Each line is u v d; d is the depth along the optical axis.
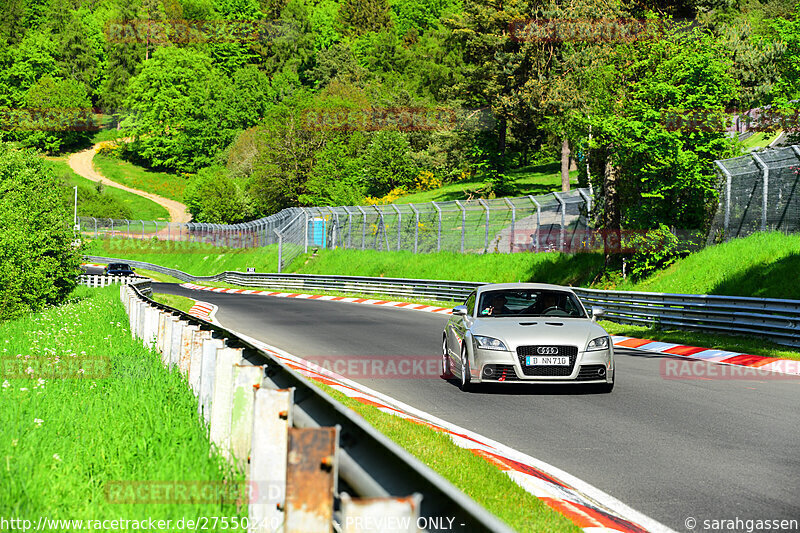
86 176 199.12
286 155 124.75
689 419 12.45
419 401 14.17
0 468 6.70
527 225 52.72
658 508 7.68
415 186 126.88
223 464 6.94
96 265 116.06
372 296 54.34
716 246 34.34
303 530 4.08
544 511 7.32
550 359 14.29
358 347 23.31
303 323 32.03
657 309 28.70
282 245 84.50
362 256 68.38
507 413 12.98
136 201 177.88
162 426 8.45
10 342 18.97
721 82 34.84
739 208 34.53
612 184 37.03
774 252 31.14
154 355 15.81
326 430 4.16
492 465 9.19
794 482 8.63
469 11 96.38
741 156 34.12
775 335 22.42
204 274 99.44
